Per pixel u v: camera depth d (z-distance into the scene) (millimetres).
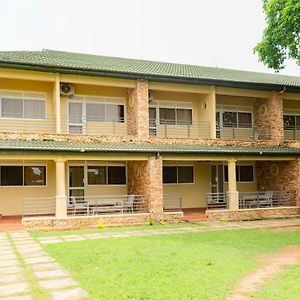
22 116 20562
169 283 7719
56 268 9234
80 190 21562
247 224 18469
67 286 7656
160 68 23703
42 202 20641
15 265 9648
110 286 7539
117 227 17578
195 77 21484
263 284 7820
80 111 21781
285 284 7801
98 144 19109
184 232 15719
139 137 20672
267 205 22578
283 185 23156
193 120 24234
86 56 25141
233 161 21031
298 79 28422
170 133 23609
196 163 24250
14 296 7059
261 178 25062
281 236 14555
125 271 8758
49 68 18891
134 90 21234
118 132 22406
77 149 17703
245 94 23406
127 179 22531
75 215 18531
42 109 20953
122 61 24906
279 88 23391
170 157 19719
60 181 17672
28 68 18625
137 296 6898
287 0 19562
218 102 24859
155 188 19234
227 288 7438
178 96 23984
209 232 15680
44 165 20891
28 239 13992
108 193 22141
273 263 9922
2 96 20281
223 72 26734
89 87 21938
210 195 23219
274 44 20906
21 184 20422
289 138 26406
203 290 7270
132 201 19734
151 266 9234
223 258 10312
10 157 17016
